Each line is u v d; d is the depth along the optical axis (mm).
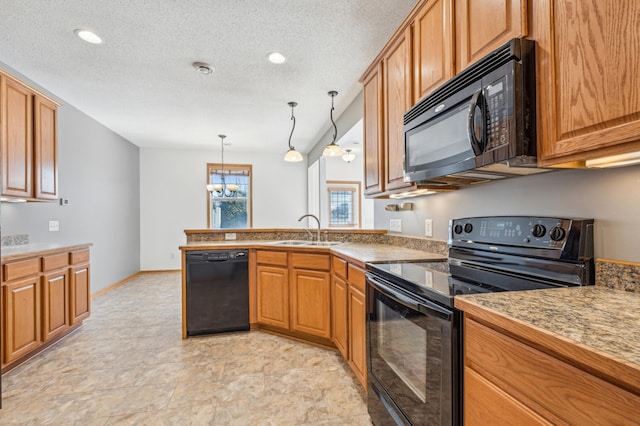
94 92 3410
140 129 4832
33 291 2342
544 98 941
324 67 2832
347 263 2086
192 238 3232
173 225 6152
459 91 1231
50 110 2910
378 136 2170
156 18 2121
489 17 1165
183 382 2004
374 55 2615
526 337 675
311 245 2762
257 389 1919
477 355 867
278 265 2779
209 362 2287
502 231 1376
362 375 1810
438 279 1277
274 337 2783
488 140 1071
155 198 6070
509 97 984
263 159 6660
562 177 1191
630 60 713
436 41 1503
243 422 1611
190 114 4160
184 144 5859
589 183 1091
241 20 2145
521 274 1256
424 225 2230
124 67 2830
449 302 985
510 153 981
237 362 2287
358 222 6641
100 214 4484
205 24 2191
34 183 2686
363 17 2119
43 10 2031
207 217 6324
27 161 2609
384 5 1997
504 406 757
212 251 2826
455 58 1368
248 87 3279
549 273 1143
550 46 917
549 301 856
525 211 1367
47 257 2488
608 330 634
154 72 2928
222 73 2947
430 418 1072
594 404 551
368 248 2416
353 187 6652
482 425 841
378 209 3047
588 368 563
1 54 2590
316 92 3418
